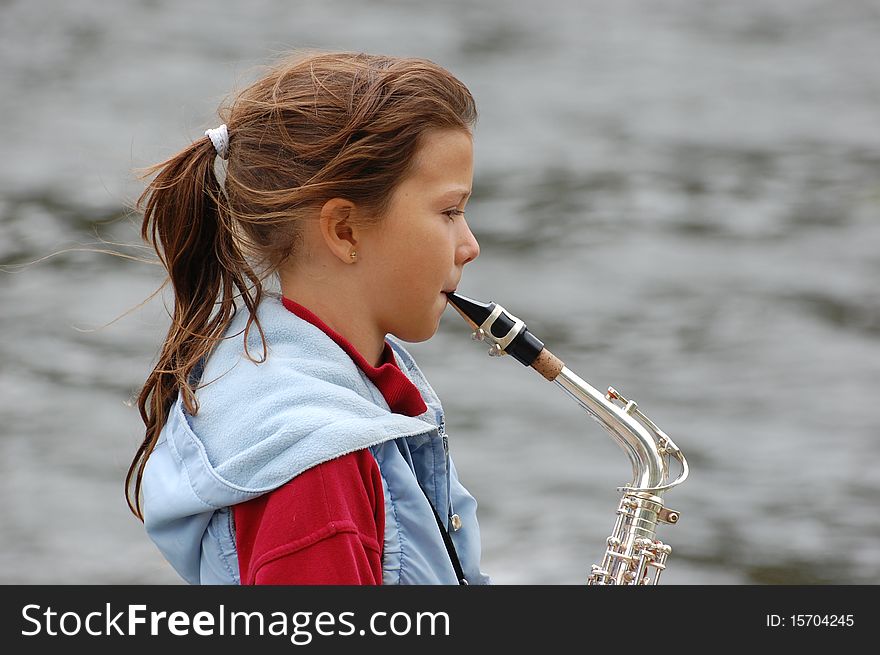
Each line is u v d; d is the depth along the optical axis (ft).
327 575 20.13
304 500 20.40
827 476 92.17
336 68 23.21
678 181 165.78
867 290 131.75
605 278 132.67
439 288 22.98
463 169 23.07
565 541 79.66
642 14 268.21
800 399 106.11
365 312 23.07
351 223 22.53
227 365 22.54
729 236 146.51
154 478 22.11
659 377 110.01
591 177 165.17
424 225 22.57
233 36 224.53
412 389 23.29
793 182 167.84
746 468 93.66
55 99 183.93
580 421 100.78
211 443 21.59
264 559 20.27
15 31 222.28
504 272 133.59
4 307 118.83
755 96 211.00
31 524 82.58
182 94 186.50
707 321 122.72
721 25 261.24
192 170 23.79
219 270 24.12
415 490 22.22
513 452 94.22
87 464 91.56
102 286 124.26
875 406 104.99
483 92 205.57
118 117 174.40
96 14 235.61
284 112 22.75
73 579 75.61
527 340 26.25
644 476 28.17
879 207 158.40
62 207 140.87
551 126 188.44
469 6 262.88
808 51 242.17
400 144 22.34
